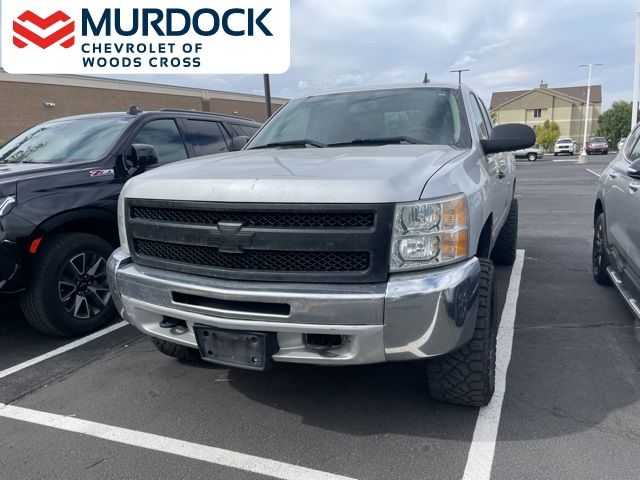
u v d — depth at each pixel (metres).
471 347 2.62
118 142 4.77
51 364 3.77
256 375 3.44
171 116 5.53
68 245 4.10
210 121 6.03
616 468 2.37
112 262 3.00
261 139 4.02
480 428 2.71
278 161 2.84
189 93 36.50
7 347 4.13
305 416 2.91
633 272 3.69
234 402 3.11
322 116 3.91
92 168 4.42
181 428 2.86
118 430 2.87
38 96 28.45
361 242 2.26
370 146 3.29
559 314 4.31
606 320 4.15
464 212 2.40
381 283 2.29
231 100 40.00
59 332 4.14
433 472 2.40
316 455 2.56
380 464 2.47
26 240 3.82
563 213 10.41
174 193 2.64
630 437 2.59
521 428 2.70
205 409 3.04
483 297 2.64
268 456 2.57
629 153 4.50
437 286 2.26
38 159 4.81
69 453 2.67
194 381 3.40
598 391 3.04
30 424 2.96
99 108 31.50
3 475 2.51
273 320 2.37
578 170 24.39
